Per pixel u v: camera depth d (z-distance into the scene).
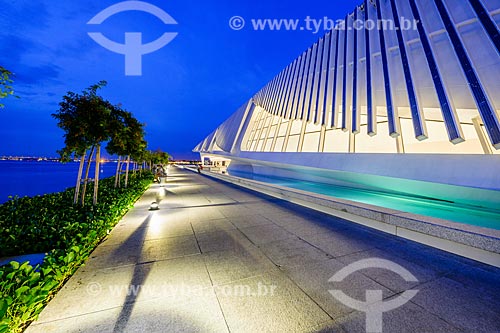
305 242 4.13
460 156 7.13
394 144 11.10
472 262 3.22
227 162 57.66
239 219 5.83
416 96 7.74
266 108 21.86
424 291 2.54
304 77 15.59
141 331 1.98
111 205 5.80
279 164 16.72
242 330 1.99
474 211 6.90
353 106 10.09
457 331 1.95
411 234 4.17
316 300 2.41
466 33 7.70
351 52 11.40
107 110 6.11
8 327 1.81
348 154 10.90
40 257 3.34
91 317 2.15
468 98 7.61
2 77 2.86
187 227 5.15
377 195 10.08
